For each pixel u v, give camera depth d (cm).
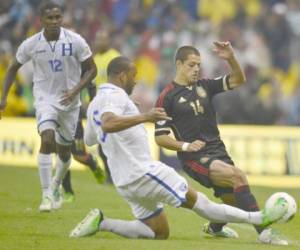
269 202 2783
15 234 3017
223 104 7506
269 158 6106
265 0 8444
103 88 2791
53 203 3747
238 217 2808
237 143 6150
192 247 2712
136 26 7938
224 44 3042
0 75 7181
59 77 3662
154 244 2744
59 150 3747
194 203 2812
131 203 2864
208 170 2991
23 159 6241
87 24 7638
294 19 8312
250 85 7700
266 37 8162
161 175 2767
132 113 2752
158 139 2998
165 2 8131
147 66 7544
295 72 8038
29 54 3653
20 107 7056
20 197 4241
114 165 2811
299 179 6053
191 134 3064
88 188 4731
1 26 7675
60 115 3691
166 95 3080
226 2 8369
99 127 2800
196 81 3102
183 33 7862
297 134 6144
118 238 2894
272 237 2841
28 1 7806
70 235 2908
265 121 7544
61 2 7775
